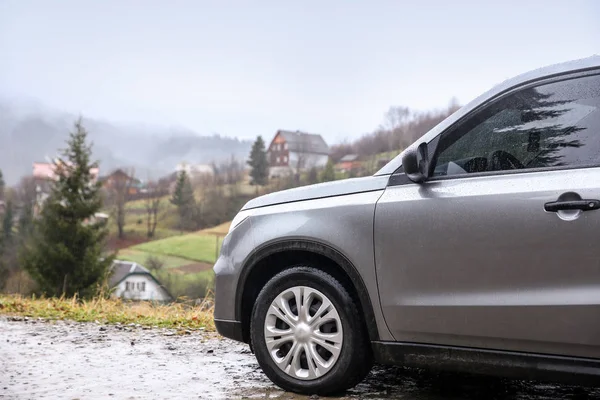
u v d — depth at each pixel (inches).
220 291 178.4
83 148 1489.9
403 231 148.9
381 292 151.2
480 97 149.1
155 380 189.0
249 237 173.9
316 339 160.9
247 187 5556.1
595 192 126.8
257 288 179.8
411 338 148.9
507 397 158.1
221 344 255.0
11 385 184.5
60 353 237.9
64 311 371.6
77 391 176.1
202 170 5851.4
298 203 169.3
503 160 142.1
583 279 127.3
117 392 174.4
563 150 135.0
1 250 2878.9
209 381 186.2
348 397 160.2
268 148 6889.8
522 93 143.1
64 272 1413.6
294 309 166.1
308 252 166.7
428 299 145.2
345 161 4367.6
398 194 152.5
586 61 137.5
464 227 141.3
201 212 5004.9
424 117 3779.5
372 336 153.6
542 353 132.9
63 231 1430.9
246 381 184.7
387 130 3941.9
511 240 135.4
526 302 132.9
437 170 150.5
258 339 169.9
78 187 1469.0
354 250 154.6
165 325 311.0
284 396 163.8
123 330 299.0
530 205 133.8
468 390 165.8
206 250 4124.0
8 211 3619.6
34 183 3897.6
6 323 332.5
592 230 126.3
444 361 144.8
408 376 183.8
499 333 136.6
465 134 148.6
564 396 158.4
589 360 127.3
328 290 159.0
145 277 3171.8
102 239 1475.1
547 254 131.2
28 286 1470.2
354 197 159.5
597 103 133.5
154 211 4992.6
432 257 144.9
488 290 138.0
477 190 141.7
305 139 6909.5
